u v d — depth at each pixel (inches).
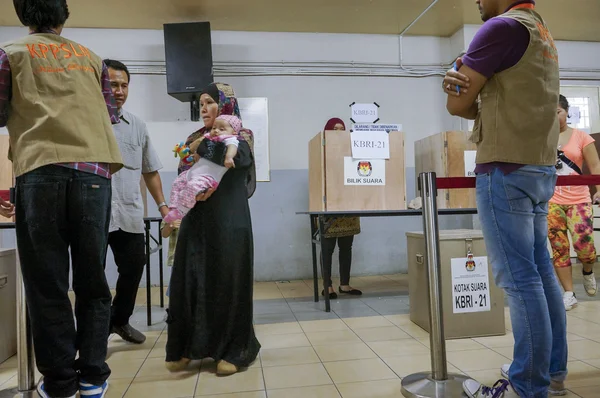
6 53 51.3
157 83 181.3
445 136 136.2
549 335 52.1
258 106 185.8
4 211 62.6
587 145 117.1
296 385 68.1
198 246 75.2
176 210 72.8
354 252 189.6
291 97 189.0
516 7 54.0
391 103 195.5
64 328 53.9
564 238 116.1
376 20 181.0
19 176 52.7
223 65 184.9
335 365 77.1
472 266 92.6
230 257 74.4
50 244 52.7
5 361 85.4
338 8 168.6
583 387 63.3
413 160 195.6
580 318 104.0
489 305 93.0
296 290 159.2
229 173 76.9
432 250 63.1
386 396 63.0
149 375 74.5
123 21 173.3
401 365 76.2
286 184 186.5
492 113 52.4
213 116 78.8
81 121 54.1
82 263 55.7
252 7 165.3
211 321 75.0
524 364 52.5
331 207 126.0
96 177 55.6
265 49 188.2
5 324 86.3
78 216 54.1
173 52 168.6
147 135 96.7
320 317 114.9
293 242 186.2
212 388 67.9
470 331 92.1
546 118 51.6
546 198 55.1
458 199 136.5
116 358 84.3
